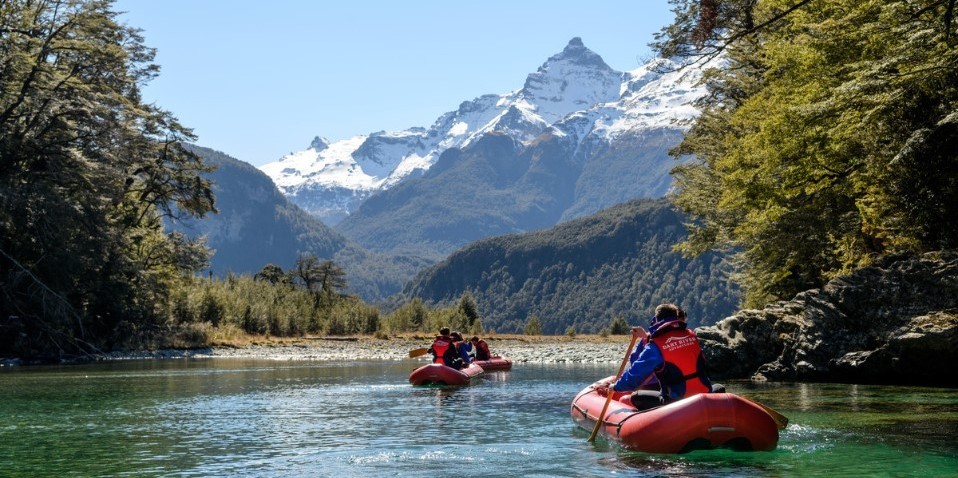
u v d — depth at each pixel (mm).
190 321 57156
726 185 29766
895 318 19922
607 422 11680
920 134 18812
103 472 10102
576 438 12234
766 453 10367
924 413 14117
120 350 47219
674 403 10391
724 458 10133
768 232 29328
